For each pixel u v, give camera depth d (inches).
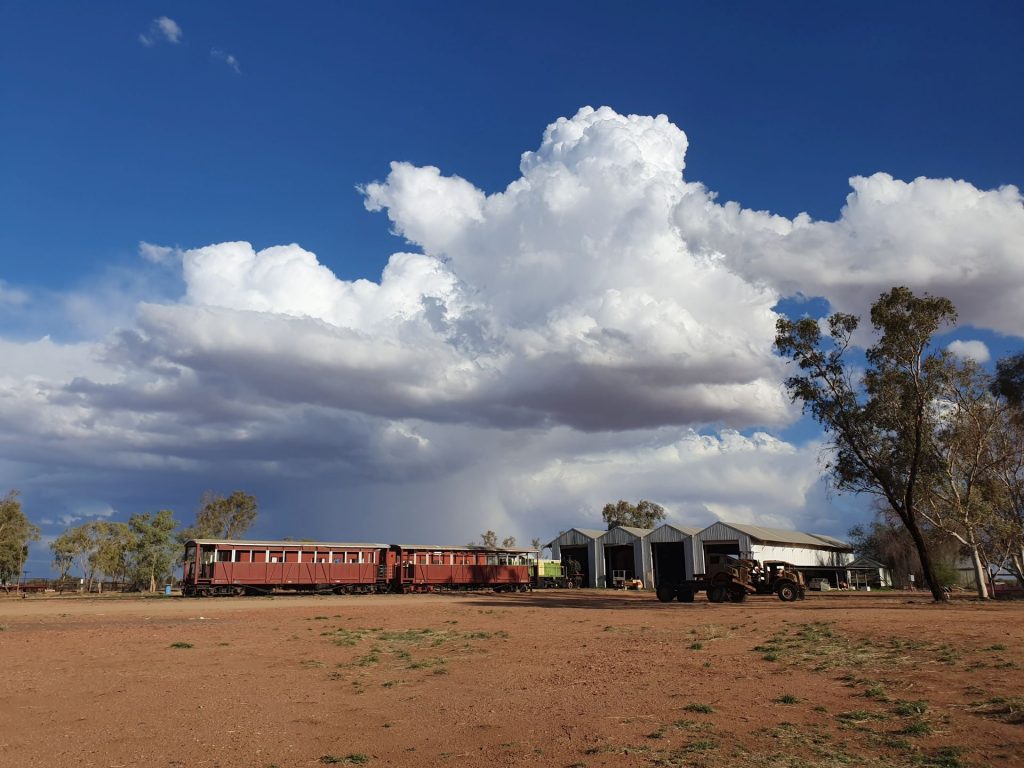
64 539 3275.1
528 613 1425.9
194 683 588.4
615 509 5098.4
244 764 354.3
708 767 334.0
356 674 636.7
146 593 2878.9
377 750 379.2
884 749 358.0
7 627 1119.0
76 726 433.7
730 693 510.0
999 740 364.5
